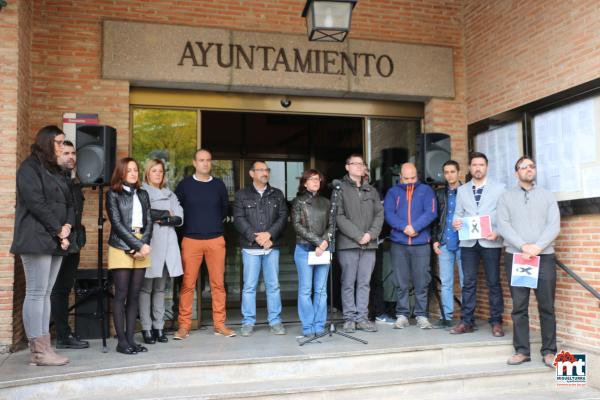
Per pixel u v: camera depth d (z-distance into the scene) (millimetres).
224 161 7500
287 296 7824
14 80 4566
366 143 6297
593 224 4414
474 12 6133
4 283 4387
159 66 5449
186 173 5711
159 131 5680
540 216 4281
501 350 4473
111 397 3539
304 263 4781
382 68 6051
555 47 4879
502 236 4402
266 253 4973
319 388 3717
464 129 6285
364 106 6285
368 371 4145
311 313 4809
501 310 4781
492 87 5777
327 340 4594
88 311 4852
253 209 4965
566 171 4703
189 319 4875
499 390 4109
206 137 7441
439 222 5309
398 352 4230
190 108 5762
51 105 5246
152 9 5523
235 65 5637
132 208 4195
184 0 5609
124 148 5395
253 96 5949
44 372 3584
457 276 6023
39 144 3814
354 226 4832
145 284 4582
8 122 4523
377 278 5734
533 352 4508
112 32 5367
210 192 4957
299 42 5836
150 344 4539
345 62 5945
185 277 4852
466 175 5637
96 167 4629
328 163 7520
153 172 4742
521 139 5266
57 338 4391
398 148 6410
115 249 4148
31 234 3686
